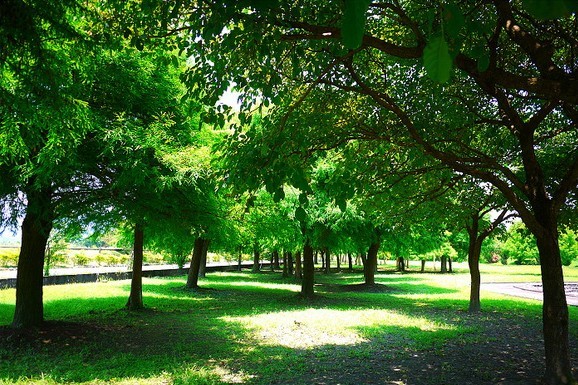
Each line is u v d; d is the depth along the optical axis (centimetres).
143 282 2762
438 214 1192
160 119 1056
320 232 1816
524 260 6900
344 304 1756
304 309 1576
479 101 829
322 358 859
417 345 980
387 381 711
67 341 999
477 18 536
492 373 759
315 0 550
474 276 1577
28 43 411
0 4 360
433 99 757
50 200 1013
